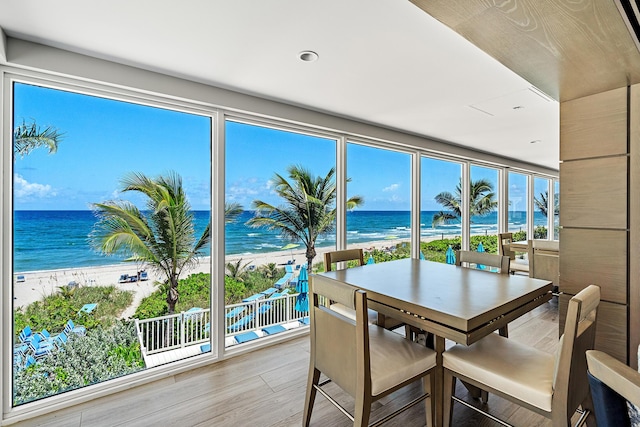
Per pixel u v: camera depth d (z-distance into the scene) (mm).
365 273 2299
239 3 1542
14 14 1625
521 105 3014
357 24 1719
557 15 1163
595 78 1680
